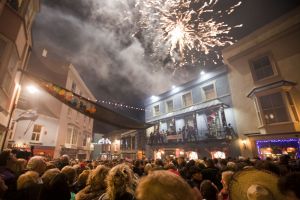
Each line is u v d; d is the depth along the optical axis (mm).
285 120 12133
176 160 8234
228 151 15141
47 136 15266
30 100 14469
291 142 11453
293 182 1401
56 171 3416
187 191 1039
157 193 994
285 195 1435
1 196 2764
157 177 1085
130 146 28750
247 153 13883
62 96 6332
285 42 13680
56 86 6352
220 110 16266
